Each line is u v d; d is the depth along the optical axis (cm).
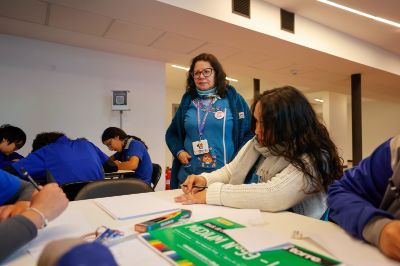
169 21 282
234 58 407
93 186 117
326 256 50
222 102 162
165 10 258
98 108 401
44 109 364
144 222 67
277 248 52
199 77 162
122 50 391
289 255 50
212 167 156
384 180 68
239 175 110
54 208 63
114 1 243
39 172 175
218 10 276
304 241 59
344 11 335
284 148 95
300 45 349
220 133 158
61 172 178
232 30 303
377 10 329
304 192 87
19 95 349
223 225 66
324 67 452
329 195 77
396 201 63
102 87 403
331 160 92
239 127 160
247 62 427
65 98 378
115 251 52
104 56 403
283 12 330
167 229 63
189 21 282
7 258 51
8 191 81
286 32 333
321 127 96
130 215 77
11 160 265
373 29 389
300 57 399
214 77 164
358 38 423
